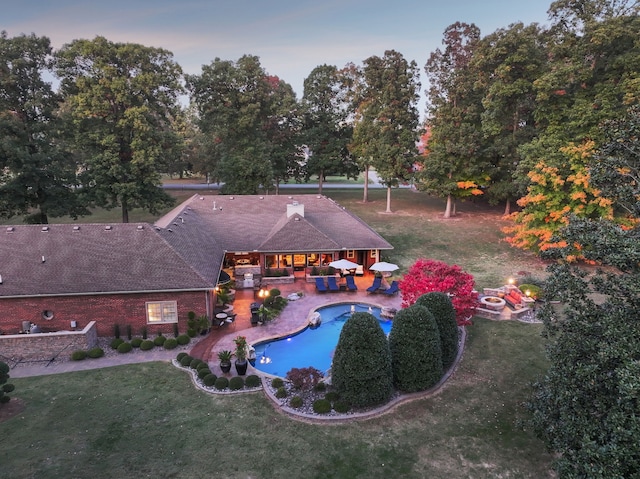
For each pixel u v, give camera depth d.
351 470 12.31
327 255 31.84
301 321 23.53
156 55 39.12
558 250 10.88
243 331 22.17
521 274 29.91
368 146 52.62
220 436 13.71
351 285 28.11
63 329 20.86
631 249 8.97
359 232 32.41
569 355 10.26
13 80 32.81
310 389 16.42
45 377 17.36
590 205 28.83
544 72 37.25
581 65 30.84
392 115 49.19
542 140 32.88
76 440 13.34
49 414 14.70
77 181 39.09
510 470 12.34
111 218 49.62
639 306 9.70
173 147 42.12
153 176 39.44
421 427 14.34
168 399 15.82
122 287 20.66
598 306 10.69
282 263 31.45
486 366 18.45
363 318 15.27
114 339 20.70
